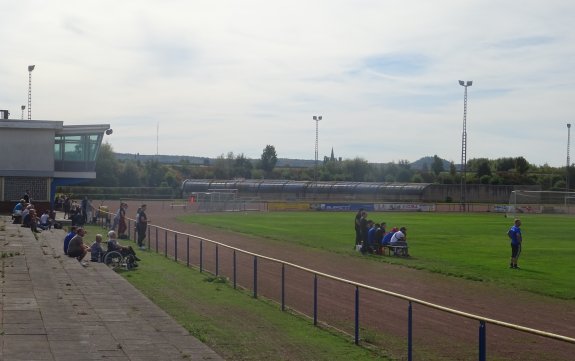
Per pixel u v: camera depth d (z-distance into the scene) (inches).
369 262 1326.3
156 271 1119.6
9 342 553.9
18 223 1841.8
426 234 2086.6
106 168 4665.4
